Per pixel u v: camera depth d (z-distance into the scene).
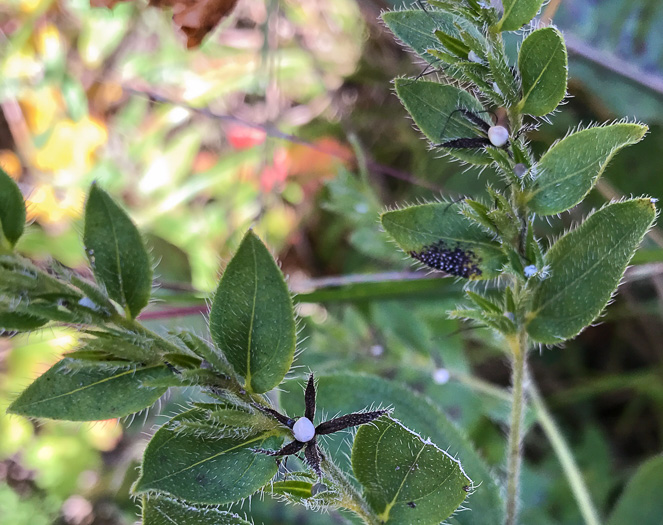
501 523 0.15
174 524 0.11
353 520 0.14
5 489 0.33
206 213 0.35
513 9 0.10
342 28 0.34
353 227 0.33
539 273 0.11
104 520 0.33
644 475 0.18
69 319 0.09
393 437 0.11
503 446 0.26
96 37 0.36
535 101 0.10
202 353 0.09
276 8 0.31
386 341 0.24
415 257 0.12
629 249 0.11
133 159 0.37
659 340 0.29
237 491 0.10
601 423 0.30
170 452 0.10
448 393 0.23
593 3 0.27
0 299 0.09
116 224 0.10
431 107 0.11
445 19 0.11
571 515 0.24
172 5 0.18
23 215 0.09
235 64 0.36
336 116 0.34
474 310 0.12
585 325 0.11
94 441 0.34
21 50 0.36
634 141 0.10
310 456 0.10
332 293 0.24
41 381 0.09
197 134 0.37
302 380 0.16
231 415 0.09
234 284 0.10
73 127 0.37
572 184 0.11
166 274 0.33
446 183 0.31
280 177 0.34
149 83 0.36
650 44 0.26
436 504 0.11
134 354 0.09
